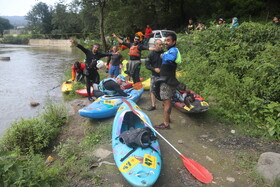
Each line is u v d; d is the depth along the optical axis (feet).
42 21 180.75
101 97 18.17
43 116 18.11
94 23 92.02
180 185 10.43
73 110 20.92
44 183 9.36
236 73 21.36
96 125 16.96
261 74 17.89
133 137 11.12
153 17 70.90
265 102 15.89
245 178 10.71
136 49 21.61
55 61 57.88
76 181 10.91
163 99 14.23
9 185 8.45
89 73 21.56
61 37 152.25
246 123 15.92
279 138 13.76
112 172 11.40
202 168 11.03
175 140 14.37
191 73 24.06
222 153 12.82
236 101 17.37
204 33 28.50
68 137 16.08
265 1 60.39
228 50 23.89
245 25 25.27
